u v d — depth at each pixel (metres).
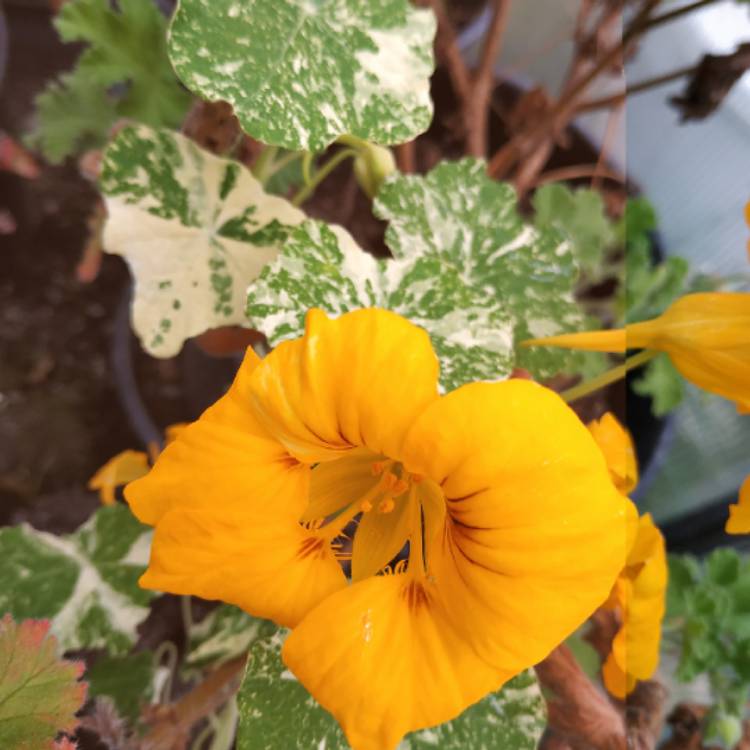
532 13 0.26
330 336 0.10
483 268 0.14
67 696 0.13
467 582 0.10
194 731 0.24
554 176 0.25
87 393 0.33
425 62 0.11
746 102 0.19
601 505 0.09
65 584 0.17
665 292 0.21
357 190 0.26
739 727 0.20
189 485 0.11
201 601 0.26
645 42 0.19
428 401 0.10
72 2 0.18
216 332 0.19
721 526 0.21
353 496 0.14
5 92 0.31
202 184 0.14
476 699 0.11
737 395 0.13
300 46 0.10
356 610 0.11
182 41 0.10
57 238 0.33
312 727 0.13
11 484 0.32
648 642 0.14
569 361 0.14
